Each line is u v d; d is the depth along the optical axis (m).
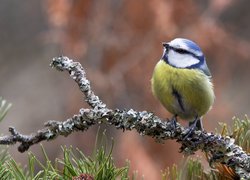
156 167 9.95
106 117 4.34
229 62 11.47
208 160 4.45
